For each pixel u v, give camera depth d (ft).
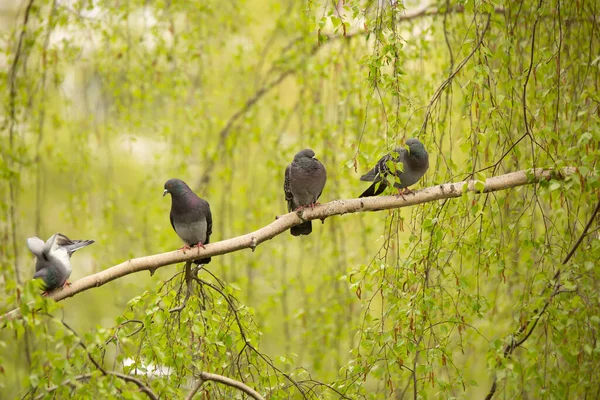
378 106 42.75
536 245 30.55
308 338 50.37
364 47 43.96
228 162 57.72
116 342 25.75
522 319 30.78
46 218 66.33
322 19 30.01
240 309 29.40
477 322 48.88
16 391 47.03
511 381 29.66
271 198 51.96
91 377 24.16
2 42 49.19
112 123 53.98
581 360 30.40
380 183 34.47
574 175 28.55
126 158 67.00
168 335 27.99
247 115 53.93
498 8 40.06
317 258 49.32
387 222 32.63
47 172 65.77
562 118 34.53
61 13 46.16
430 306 28.94
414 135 30.73
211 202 59.67
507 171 37.14
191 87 55.93
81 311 65.82
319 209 32.07
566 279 30.07
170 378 28.19
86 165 50.42
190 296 29.14
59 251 30.71
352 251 51.96
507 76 37.22
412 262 30.01
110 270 30.37
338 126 45.09
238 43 56.75
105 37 49.29
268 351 60.29
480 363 51.31
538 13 30.78
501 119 29.91
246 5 60.75
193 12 51.24
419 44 46.21
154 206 55.11
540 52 32.07
